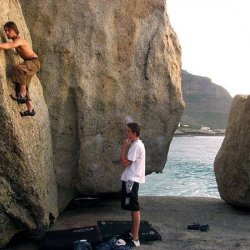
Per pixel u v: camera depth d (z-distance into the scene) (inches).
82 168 356.2
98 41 364.8
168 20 414.9
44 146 298.5
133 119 381.7
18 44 241.1
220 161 443.5
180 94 407.8
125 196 265.7
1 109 232.7
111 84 370.0
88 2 366.6
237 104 444.5
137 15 388.8
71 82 351.6
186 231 319.6
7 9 265.9
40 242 272.4
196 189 757.9
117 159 372.8
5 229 256.5
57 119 346.3
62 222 339.0
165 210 396.8
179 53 425.4
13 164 245.4
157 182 847.7
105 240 272.2
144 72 388.5
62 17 355.6
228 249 273.4
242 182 391.2
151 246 273.6
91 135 359.3
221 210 406.9
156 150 402.3
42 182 272.7
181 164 1325.0
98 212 377.1
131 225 298.8
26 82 250.7
